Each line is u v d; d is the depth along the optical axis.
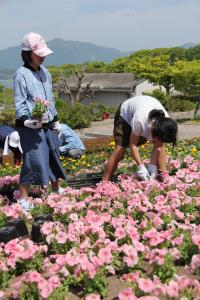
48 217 5.07
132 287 3.20
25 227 4.97
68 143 11.97
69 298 3.39
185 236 4.06
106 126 37.00
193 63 45.66
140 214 4.87
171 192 5.25
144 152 11.97
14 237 4.70
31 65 5.57
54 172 5.95
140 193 5.42
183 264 3.87
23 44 5.48
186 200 5.12
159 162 6.13
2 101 58.22
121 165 8.36
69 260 3.52
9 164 11.92
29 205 5.66
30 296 3.25
